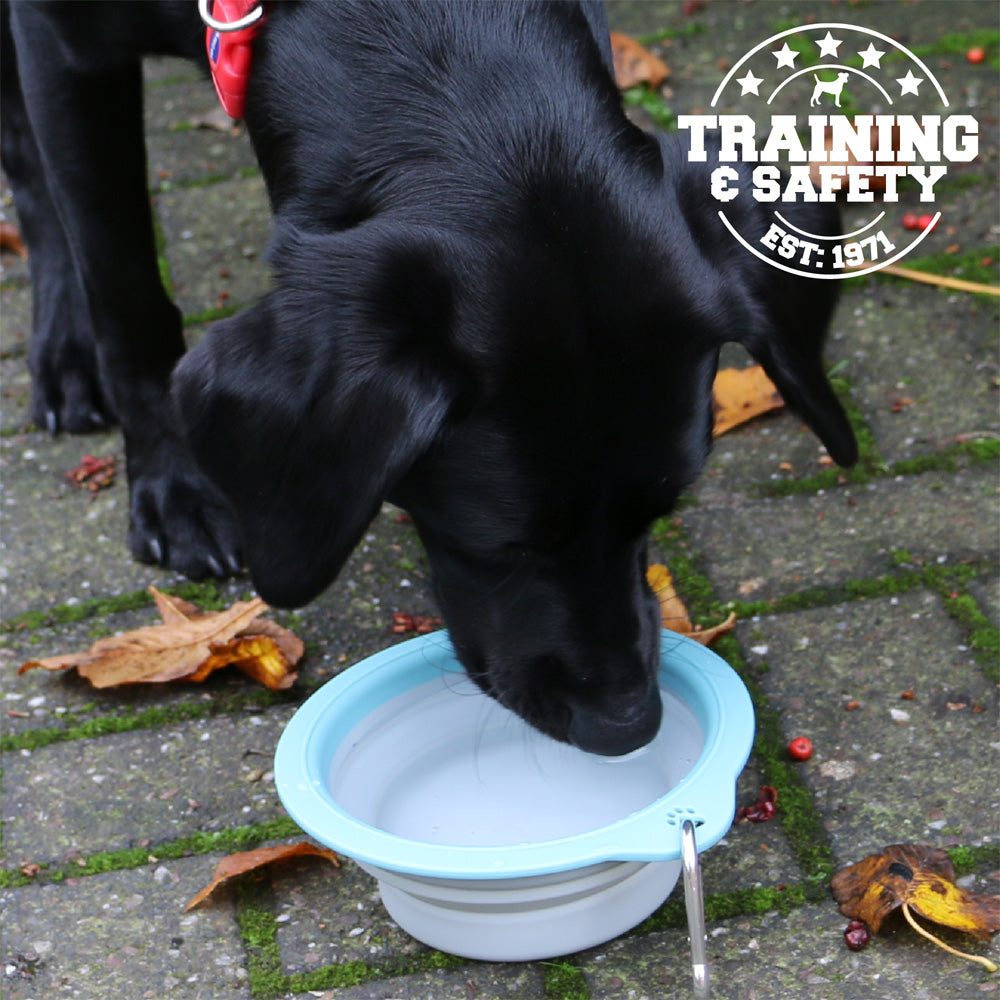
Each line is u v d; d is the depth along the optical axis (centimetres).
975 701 77
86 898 74
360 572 88
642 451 67
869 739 77
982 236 103
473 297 66
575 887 67
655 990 68
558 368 66
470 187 68
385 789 74
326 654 84
